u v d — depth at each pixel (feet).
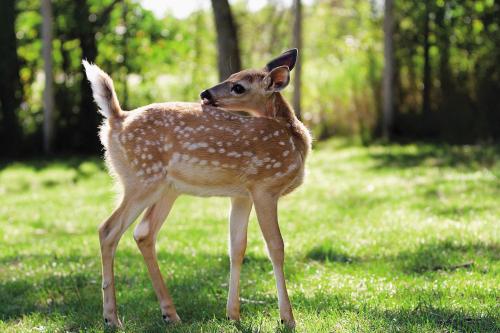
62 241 36.42
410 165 59.26
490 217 35.68
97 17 78.89
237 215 22.52
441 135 74.95
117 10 80.94
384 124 77.15
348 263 28.96
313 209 42.70
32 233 40.01
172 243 34.60
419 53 76.89
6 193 56.44
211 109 22.02
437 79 76.07
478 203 40.06
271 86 22.41
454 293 23.68
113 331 21.17
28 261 31.58
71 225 41.88
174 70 85.87
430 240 31.45
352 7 92.53
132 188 21.72
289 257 30.48
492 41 73.56
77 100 78.89
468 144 71.15
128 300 25.21
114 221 21.75
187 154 21.47
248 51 81.10
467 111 73.67
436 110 75.87
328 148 77.41
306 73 87.04
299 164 22.02
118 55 81.35
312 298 23.88
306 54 97.60
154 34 83.10
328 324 20.47
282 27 84.94
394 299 23.31
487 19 73.67
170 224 40.34
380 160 63.10
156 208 22.62
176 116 21.79
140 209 21.65
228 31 65.51
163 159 21.63
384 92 76.69
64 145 78.69
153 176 21.62
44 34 74.18
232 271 22.36
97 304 24.80
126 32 81.56
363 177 54.34
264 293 25.16
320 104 83.10
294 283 26.40
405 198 43.83
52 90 75.61
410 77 77.82
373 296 23.81
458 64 74.95
